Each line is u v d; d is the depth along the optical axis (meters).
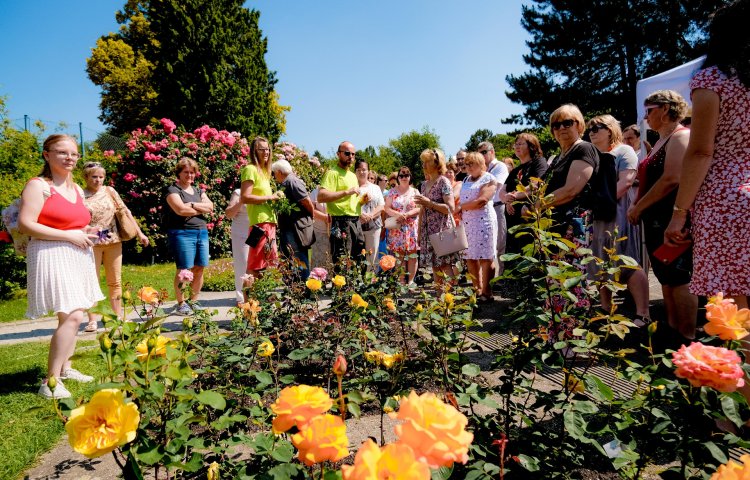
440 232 4.58
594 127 3.82
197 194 5.11
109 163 11.16
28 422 2.43
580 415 1.37
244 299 4.29
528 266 1.58
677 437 1.30
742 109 1.77
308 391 0.95
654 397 1.35
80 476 1.96
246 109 16.91
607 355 1.64
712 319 1.29
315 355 2.67
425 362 2.00
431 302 2.31
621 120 21.52
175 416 1.38
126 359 1.28
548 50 23.09
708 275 1.90
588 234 2.78
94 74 26.89
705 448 1.22
